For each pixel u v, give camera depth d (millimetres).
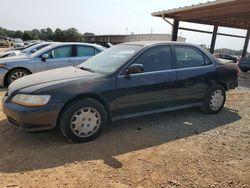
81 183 2996
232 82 5957
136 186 2979
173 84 4934
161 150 3920
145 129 4758
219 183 3121
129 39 40250
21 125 3789
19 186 2898
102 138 4277
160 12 14469
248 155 3873
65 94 3855
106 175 3178
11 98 3953
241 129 4957
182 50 5223
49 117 3807
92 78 4148
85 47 8820
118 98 4332
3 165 3332
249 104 6941
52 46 8445
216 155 3828
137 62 4566
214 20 16188
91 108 4074
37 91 3777
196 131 4746
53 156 3609
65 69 4863
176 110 5609
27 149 3795
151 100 4703
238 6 11578
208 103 5637
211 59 5648
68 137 3980
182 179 3164
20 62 7926
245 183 3145
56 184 2963
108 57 4957
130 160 3572
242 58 17312
